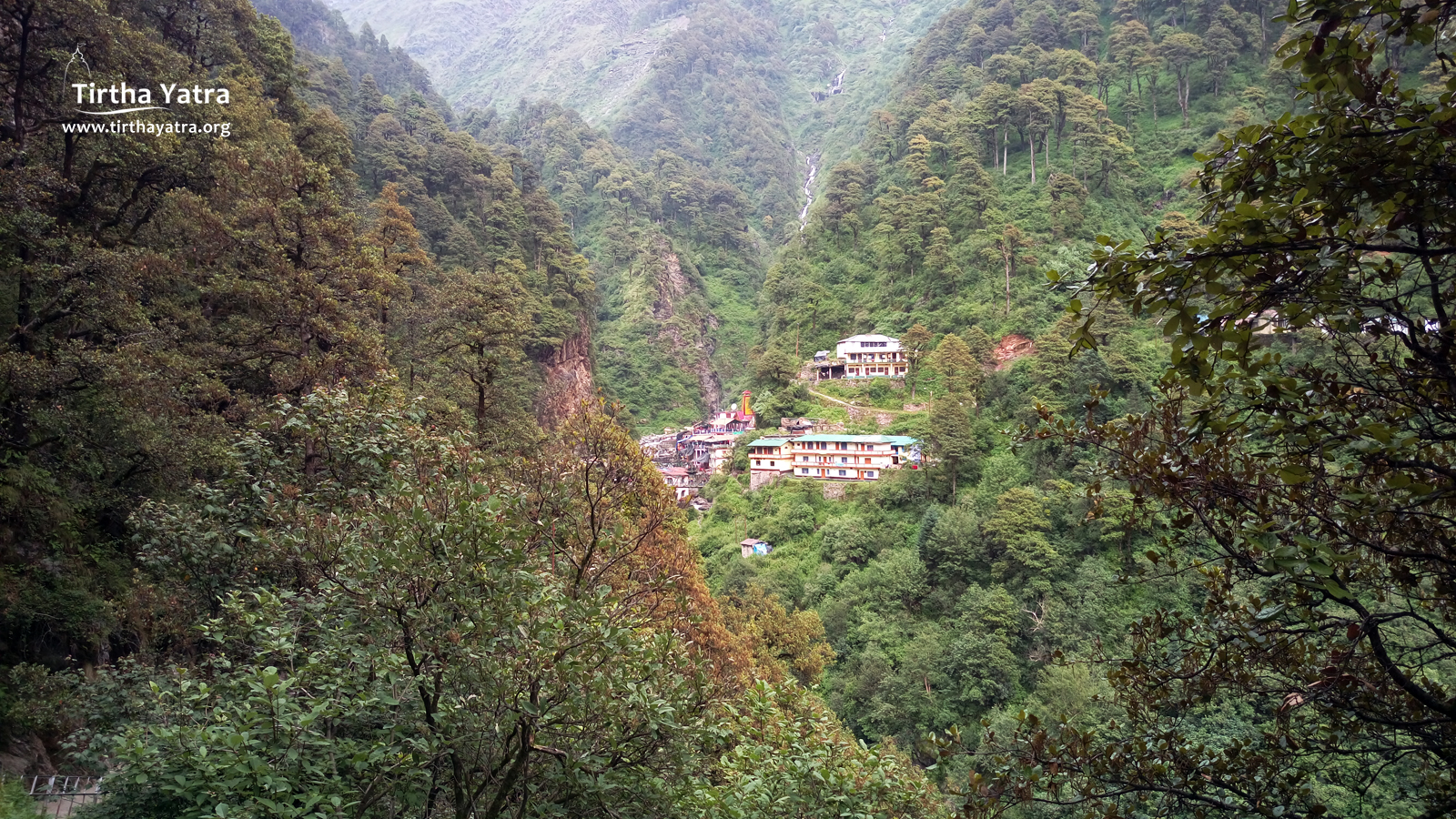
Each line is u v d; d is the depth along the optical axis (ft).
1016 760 19.36
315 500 33.42
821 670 106.93
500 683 21.56
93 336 63.67
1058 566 123.24
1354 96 13.12
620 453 36.19
